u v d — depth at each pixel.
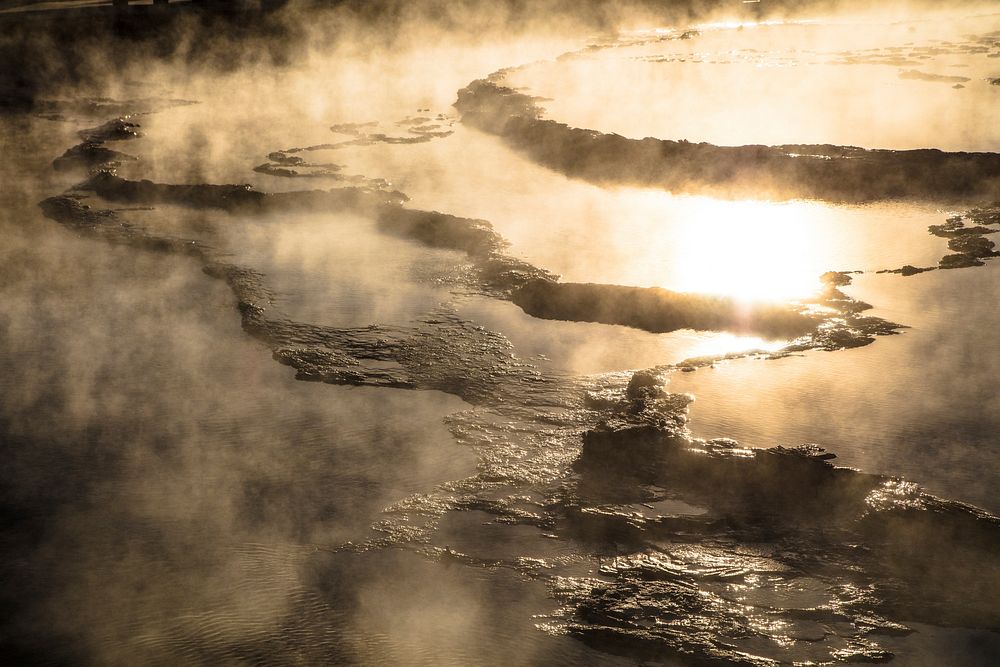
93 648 9.45
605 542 10.64
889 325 14.97
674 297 16.17
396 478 12.05
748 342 15.10
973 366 13.58
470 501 11.49
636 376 13.79
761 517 10.80
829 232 19.66
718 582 9.93
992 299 15.82
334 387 14.36
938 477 10.95
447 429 13.05
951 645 8.96
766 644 9.10
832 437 11.89
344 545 10.88
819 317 15.33
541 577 10.20
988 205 20.64
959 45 37.38
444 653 9.24
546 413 13.27
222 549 10.88
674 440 11.98
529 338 15.56
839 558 10.09
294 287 17.98
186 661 9.24
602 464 11.95
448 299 17.20
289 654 9.30
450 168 25.70
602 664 9.08
